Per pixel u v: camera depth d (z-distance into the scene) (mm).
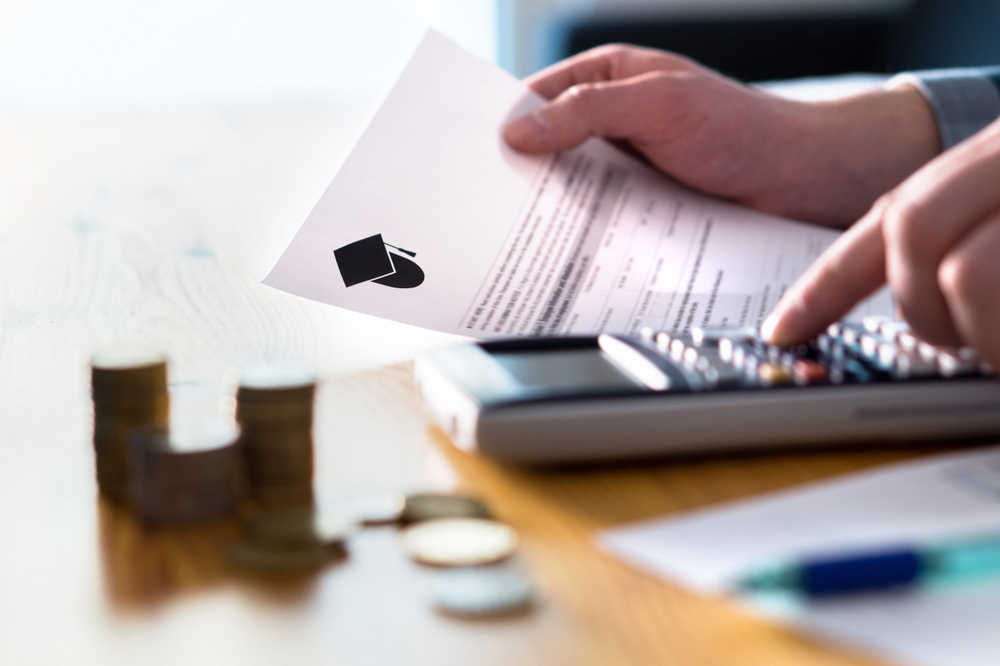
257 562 266
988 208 381
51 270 706
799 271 580
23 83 2424
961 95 776
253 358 493
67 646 226
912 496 293
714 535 271
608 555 268
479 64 665
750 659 214
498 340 415
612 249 580
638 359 387
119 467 319
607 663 214
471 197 585
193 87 2584
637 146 708
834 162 745
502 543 271
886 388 356
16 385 448
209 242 808
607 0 2578
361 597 249
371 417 403
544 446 333
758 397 346
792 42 2109
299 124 1573
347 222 546
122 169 1186
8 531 294
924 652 212
